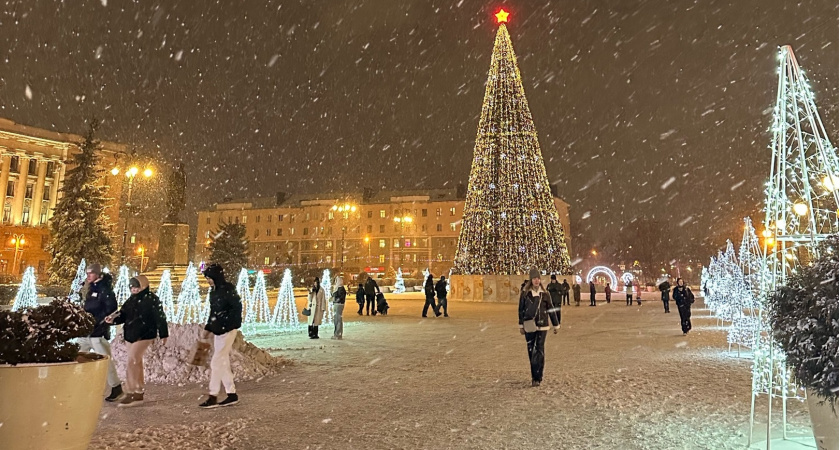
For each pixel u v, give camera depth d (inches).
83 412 165.0
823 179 200.2
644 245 3024.1
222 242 2266.2
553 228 1230.3
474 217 1259.8
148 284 278.5
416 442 201.3
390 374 347.9
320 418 237.0
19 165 2496.3
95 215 1533.0
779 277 205.0
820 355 151.0
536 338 314.2
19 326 161.8
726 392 285.6
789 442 197.3
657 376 334.6
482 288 1237.7
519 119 1232.8
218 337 265.7
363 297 931.3
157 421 232.8
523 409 251.6
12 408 152.1
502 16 1278.3
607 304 1400.1
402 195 3868.1
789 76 205.8
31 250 2447.1
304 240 3914.9
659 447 193.8
